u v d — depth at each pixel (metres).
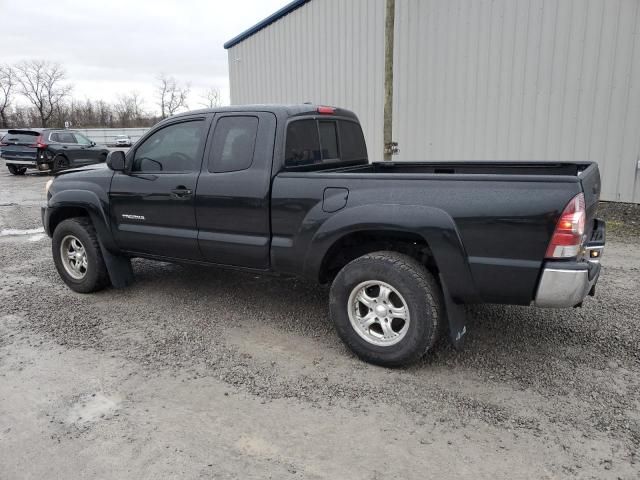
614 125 8.36
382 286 3.51
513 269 3.10
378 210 3.41
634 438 2.74
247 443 2.76
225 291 5.29
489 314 4.48
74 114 64.19
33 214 10.82
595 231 3.75
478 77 9.69
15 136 19.42
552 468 2.52
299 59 13.27
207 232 4.32
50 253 7.20
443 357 3.71
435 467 2.54
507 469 2.52
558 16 8.56
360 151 5.24
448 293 3.34
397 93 10.96
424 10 10.18
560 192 2.96
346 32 11.80
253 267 4.16
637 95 8.05
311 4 12.55
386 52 9.30
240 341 4.07
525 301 3.17
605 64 8.27
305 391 3.29
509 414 2.98
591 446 2.68
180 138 4.48
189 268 6.14
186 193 4.33
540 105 9.05
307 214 3.72
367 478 2.47
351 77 11.93
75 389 3.37
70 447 2.76
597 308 4.58
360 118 11.90
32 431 2.91
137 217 4.73
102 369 3.63
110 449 2.73
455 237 3.19
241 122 4.15
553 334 4.06
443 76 10.17
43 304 5.00
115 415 3.05
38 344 4.08
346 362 3.69
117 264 5.22
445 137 10.38
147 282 5.63
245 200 4.00
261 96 14.95
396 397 3.19
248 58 15.16
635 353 3.72
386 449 2.69
